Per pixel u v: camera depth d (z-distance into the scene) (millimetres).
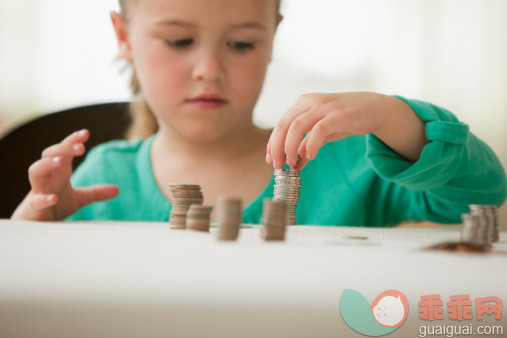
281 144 941
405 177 1006
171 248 461
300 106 962
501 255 473
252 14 1299
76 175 1709
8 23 2711
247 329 328
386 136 1012
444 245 499
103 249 454
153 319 327
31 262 393
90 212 1579
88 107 1935
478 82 3008
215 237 541
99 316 329
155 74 1334
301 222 1466
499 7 2982
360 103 972
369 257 436
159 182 1581
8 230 666
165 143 1618
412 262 419
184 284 347
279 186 922
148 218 1523
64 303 334
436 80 3037
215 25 1273
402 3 3057
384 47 3068
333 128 906
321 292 347
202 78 1289
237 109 1352
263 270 376
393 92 3068
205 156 1557
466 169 1103
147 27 1321
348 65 3051
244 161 1552
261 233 562
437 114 1084
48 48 2742
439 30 3027
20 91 2730
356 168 1490
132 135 1935
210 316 327
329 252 457
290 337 327
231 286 347
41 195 1027
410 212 1434
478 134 3008
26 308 332
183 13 1262
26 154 1848
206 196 1519
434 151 989
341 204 1449
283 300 337
